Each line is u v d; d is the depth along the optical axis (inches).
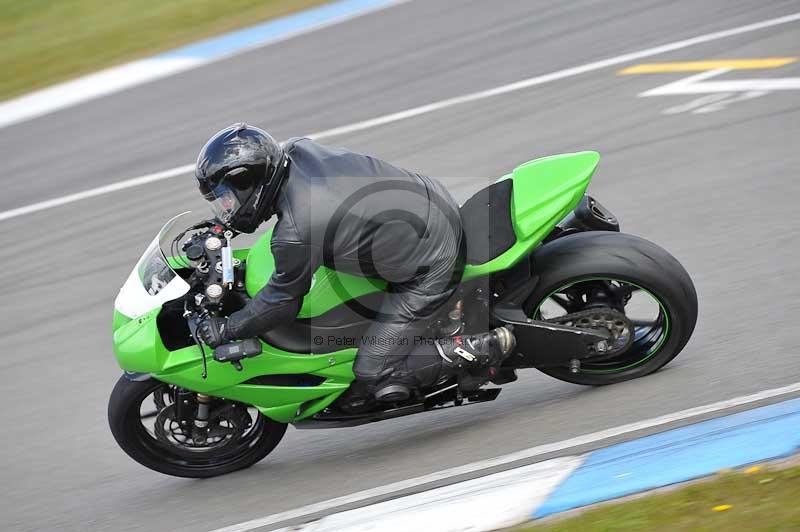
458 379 719.1
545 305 925.2
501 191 739.4
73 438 835.4
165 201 1391.5
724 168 1157.1
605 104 1441.9
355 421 733.9
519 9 2006.6
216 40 2207.2
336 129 1550.2
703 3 1841.8
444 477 669.3
